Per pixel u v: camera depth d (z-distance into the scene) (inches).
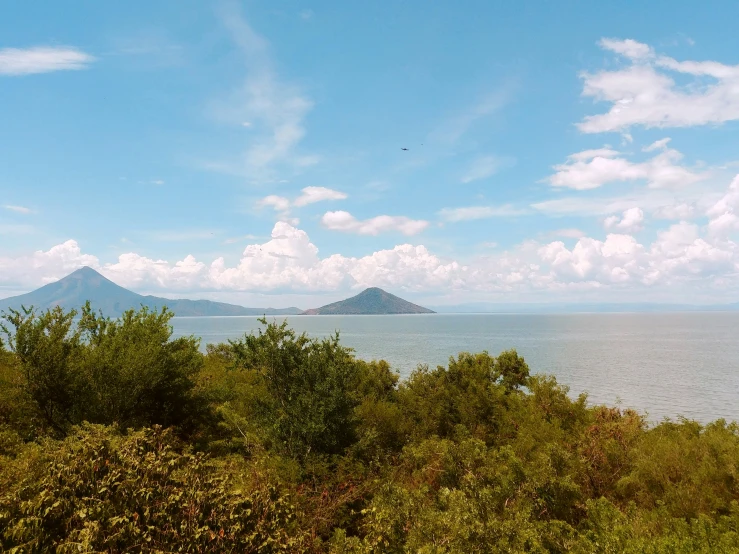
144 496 224.7
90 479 230.5
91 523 206.5
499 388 979.9
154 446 270.5
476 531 298.2
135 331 669.3
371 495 501.7
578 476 543.2
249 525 239.0
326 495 468.8
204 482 246.8
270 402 654.5
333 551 324.8
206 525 221.1
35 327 534.3
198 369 717.9
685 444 526.9
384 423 804.0
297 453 573.0
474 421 874.8
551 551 334.0
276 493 275.9
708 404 2196.1
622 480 506.0
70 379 541.3
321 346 681.6
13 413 521.0
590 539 341.1
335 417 603.8
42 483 231.0
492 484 434.6
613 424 702.5
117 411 558.9
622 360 4165.8
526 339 7308.1
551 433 715.4
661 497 467.8
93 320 679.7
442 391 928.3
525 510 382.6
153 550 205.9
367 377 1038.4
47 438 381.1
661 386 2701.8
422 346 5728.3
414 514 322.7
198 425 667.4
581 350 5226.4
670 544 301.7
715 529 348.5
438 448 538.3
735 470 434.0
